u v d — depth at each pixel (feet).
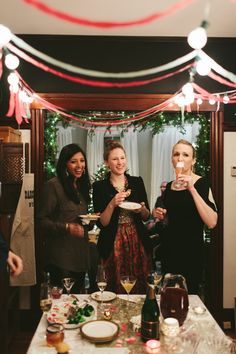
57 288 6.18
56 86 10.68
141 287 8.38
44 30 10.19
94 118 11.23
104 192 8.61
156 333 4.66
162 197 8.41
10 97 10.10
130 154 17.92
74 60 10.70
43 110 10.58
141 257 8.39
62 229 7.98
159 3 8.50
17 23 9.70
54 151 11.41
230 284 10.88
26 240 9.81
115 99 10.60
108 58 10.74
